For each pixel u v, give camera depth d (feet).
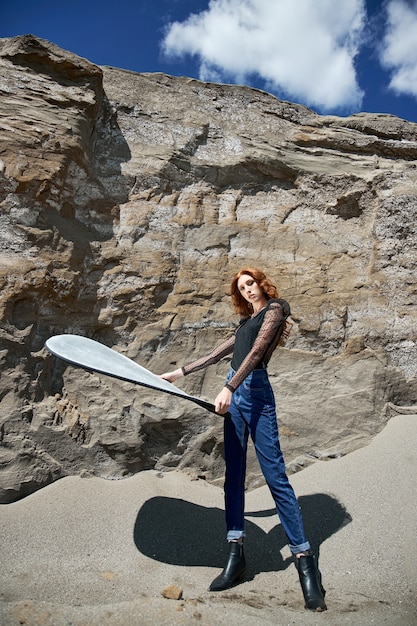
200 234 13.89
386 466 11.12
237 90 16.02
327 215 14.92
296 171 15.08
